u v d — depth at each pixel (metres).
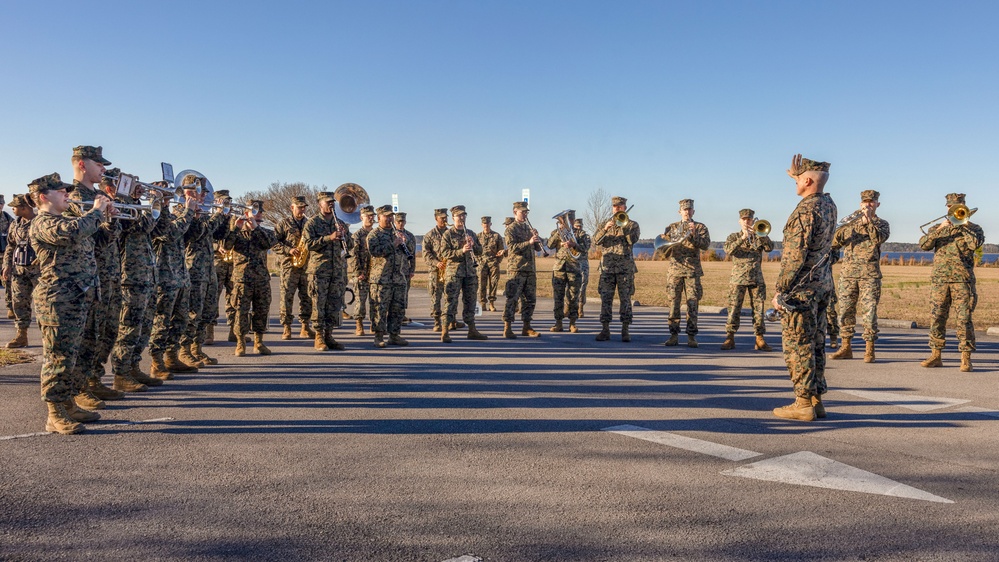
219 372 8.80
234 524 3.89
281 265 12.54
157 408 6.72
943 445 5.63
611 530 3.84
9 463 4.94
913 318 16.98
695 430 6.06
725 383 8.35
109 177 6.76
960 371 9.34
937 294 9.48
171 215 7.96
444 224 14.24
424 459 5.13
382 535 3.76
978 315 17.66
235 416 6.43
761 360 10.27
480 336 12.69
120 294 7.00
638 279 36.44
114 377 7.43
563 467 4.97
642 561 3.46
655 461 5.14
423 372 8.92
